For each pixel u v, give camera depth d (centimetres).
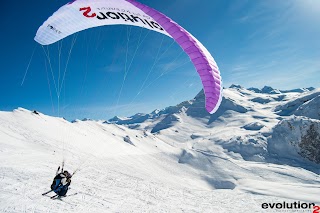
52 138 4391
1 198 851
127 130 13700
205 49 840
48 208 848
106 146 6869
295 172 7644
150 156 8619
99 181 1855
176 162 8731
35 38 890
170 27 781
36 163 1880
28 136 3791
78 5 834
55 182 855
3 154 2147
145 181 2400
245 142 13312
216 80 775
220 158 8950
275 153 12350
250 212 1838
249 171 7912
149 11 791
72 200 1072
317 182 6950
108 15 889
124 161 5356
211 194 2436
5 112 4997
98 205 1123
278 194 3300
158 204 1541
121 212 1121
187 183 6309
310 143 11581
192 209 1619
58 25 895
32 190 1037
